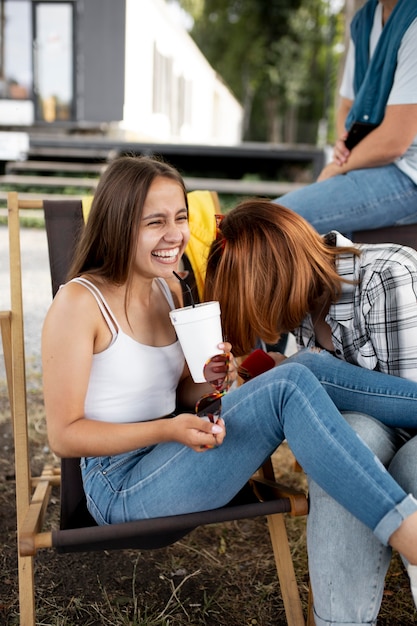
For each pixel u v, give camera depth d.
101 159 9.51
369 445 1.54
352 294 1.68
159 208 1.56
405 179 2.41
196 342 1.48
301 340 1.89
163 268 1.60
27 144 9.41
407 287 1.61
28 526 1.48
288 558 1.76
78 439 1.46
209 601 1.93
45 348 1.51
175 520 1.47
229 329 1.66
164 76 11.77
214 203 2.29
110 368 1.60
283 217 1.63
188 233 1.63
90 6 9.83
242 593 1.98
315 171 10.22
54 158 10.01
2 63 10.11
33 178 8.70
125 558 2.13
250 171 12.25
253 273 1.60
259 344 2.11
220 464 1.48
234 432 1.48
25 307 4.62
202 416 1.50
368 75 2.41
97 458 1.64
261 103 23.06
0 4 9.91
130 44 10.04
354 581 1.46
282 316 1.67
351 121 2.51
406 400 1.64
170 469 1.51
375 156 2.38
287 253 1.60
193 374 1.52
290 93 21.14
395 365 1.66
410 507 1.32
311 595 1.74
